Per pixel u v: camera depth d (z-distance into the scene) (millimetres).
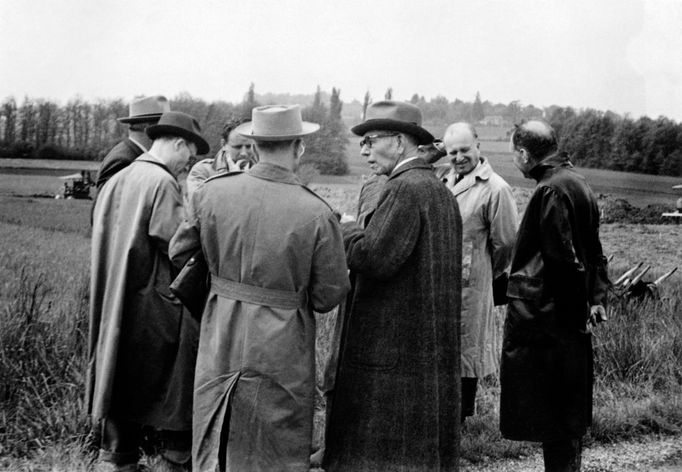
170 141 3459
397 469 3006
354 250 3004
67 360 4176
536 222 3420
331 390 3287
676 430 4562
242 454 2734
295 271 2795
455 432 3131
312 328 2918
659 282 7973
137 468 3426
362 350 3094
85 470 3352
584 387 3449
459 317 3184
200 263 2904
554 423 3420
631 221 12359
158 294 3277
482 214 4219
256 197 2805
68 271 7375
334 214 2949
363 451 3041
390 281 3068
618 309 6586
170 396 3311
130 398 3305
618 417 4578
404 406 3023
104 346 3240
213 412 2758
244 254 2773
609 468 3977
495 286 4281
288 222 2773
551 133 3539
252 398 2732
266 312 2766
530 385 3438
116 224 3320
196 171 4988
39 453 3488
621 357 5605
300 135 2865
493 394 4953
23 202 13102
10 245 9781
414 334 3037
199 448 2779
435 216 3059
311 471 3625
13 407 3889
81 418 3744
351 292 3230
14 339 4145
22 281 4559
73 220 12320
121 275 3236
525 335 3434
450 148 4285
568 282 3332
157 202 3234
